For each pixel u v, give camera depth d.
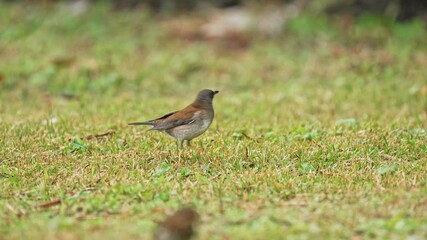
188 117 12.27
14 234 9.04
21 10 28.41
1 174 11.80
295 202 10.22
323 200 10.31
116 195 10.52
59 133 14.10
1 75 20.69
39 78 20.92
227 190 10.63
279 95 19.50
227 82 21.72
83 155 12.68
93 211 9.96
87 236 8.89
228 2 28.39
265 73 22.30
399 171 11.49
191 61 23.05
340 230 9.11
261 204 10.09
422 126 14.78
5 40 25.34
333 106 17.94
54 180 11.41
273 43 24.97
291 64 22.78
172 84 21.38
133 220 9.52
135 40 25.47
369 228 9.16
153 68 22.45
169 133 12.44
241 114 17.05
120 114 16.64
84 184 11.10
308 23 25.44
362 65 22.03
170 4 28.45
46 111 17.17
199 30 26.30
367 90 19.55
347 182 11.00
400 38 24.34
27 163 12.23
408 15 25.72
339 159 12.24
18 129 14.30
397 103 18.22
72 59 22.67
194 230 8.76
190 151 12.45
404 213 9.63
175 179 11.33
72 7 28.78
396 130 13.95
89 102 18.73
